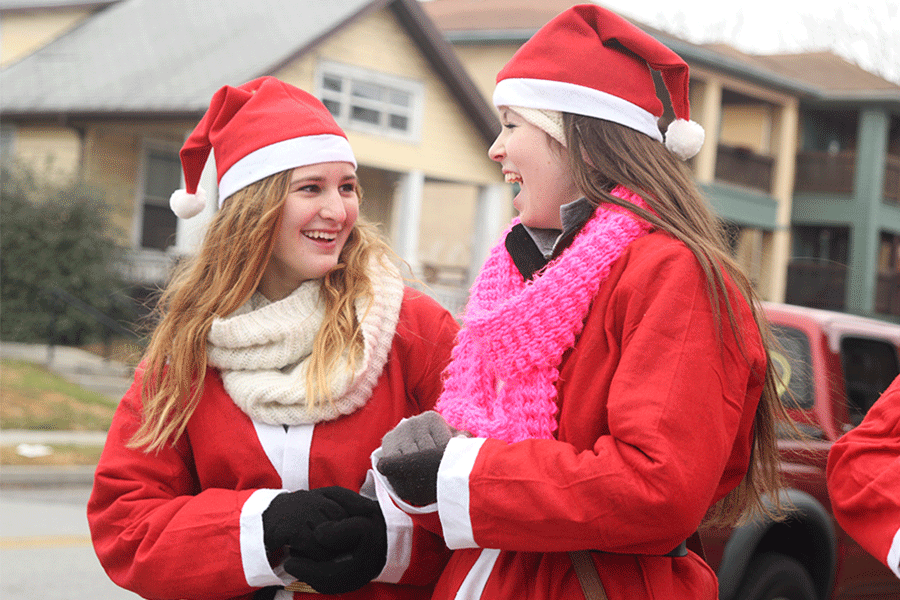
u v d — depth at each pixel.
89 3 20.98
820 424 3.94
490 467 1.62
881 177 25.62
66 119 16.33
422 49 16.94
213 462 2.02
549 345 1.68
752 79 23.33
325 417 1.99
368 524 1.86
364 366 1.99
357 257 2.13
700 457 1.54
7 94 17.58
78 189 15.05
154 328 2.16
